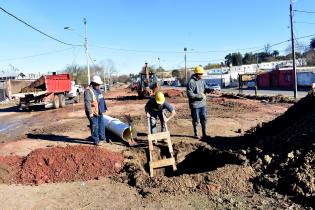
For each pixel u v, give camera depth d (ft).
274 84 189.16
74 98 112.68
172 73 412.77
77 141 37.52
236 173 22.90
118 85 424.05
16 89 96.43
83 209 20.24
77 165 27.25
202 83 34.40
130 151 31.17
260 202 19.51
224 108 65.26
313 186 19.97
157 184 22.89
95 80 33.60
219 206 19.38
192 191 21.67
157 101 31.65
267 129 33.73
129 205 20.38
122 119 53.62
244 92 142.10
